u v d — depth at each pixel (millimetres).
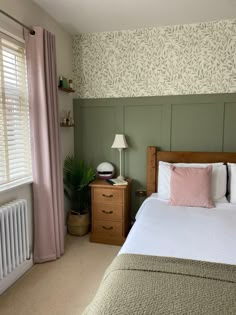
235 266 1352
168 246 1636
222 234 1815
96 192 2934
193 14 2650
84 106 3309
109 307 1053
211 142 2980
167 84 3033
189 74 2961
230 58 2828
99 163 3365
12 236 2049
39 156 2381
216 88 2904
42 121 2350
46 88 2365
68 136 3234
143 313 1013
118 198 2873
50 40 2422
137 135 3199
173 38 2957
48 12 2592
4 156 2162
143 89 3109
